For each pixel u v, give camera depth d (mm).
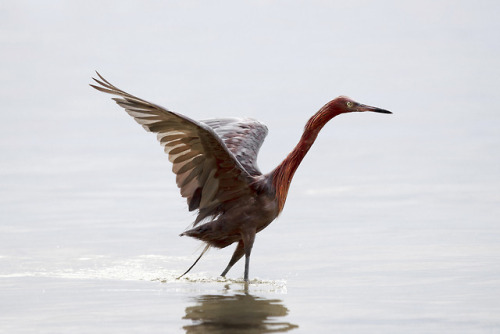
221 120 12711
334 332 8398
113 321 8828
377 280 10578
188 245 12859
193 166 10617
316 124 11211
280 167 11172
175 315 9055
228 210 11070
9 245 12758
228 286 10508
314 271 11180
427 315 8969
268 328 8539
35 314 9148
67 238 13172
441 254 11812
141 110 9891
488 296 9680
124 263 11758
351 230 13516
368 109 11156
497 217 14000
